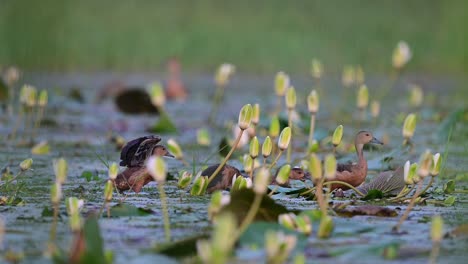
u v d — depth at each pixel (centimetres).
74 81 2584
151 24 2991
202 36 2969
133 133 1616
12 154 1312
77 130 1650
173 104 2208
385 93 2502
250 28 3008
